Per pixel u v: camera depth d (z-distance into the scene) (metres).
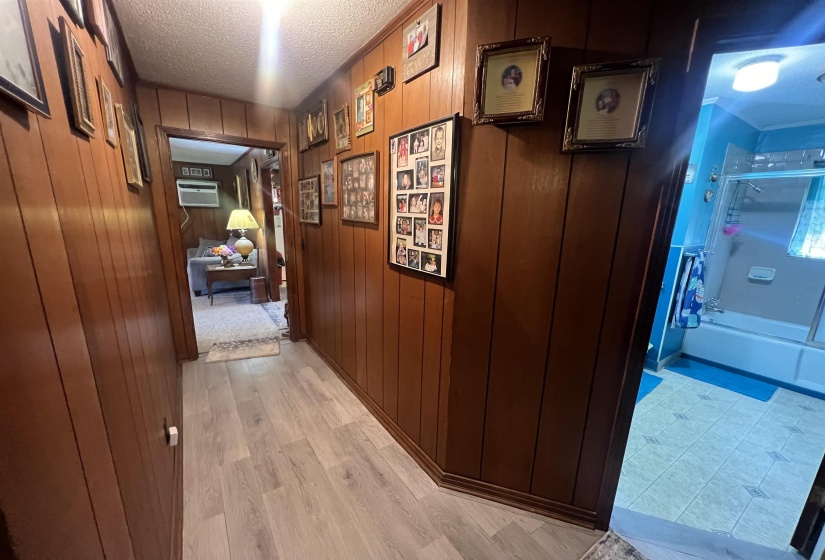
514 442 1.43
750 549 1.34
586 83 1.07
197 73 2.17
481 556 1.27
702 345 3.19
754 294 3.28
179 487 1.47
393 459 1.75
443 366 1.50
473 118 1.22
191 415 2.10
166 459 1.33
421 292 1.58
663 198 1.07
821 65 1.89
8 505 0.33
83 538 0.50
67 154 0.65
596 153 1.12
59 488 0.44
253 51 1.86
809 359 2.62
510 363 1.37
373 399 2.12
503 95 1.16
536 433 1.39
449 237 1.35
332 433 1.94
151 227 2.13
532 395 1.37
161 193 2.57
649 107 1.03
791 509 1.58
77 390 0.55
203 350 3.10
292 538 1.31
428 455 1.66
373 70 1.77
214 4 1.43
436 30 1.31
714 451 1.97
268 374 2.64
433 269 1.46
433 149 1.37
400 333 1.77
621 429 1.27
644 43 1.02
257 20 1.56
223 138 2.70
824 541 1.22
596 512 1.38
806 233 2.94
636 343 1.19
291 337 3.30
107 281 0.82
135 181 1.47
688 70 0.99
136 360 1.04
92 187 0.80
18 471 0.36
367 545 1.30
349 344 2.36
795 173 2.74
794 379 2.70
